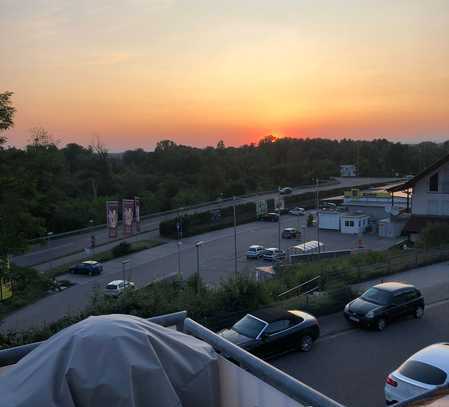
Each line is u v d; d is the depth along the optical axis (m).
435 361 10.09
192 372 3.49
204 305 16.05
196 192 92.88
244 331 13.86
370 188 104.06
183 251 54.72
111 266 49.25
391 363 13.80
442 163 42.59
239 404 3.87
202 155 121.69
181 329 5.03
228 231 67.31
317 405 3.18
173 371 3.42
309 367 13.59
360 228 62.59
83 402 3.02
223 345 4.22
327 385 12.45
